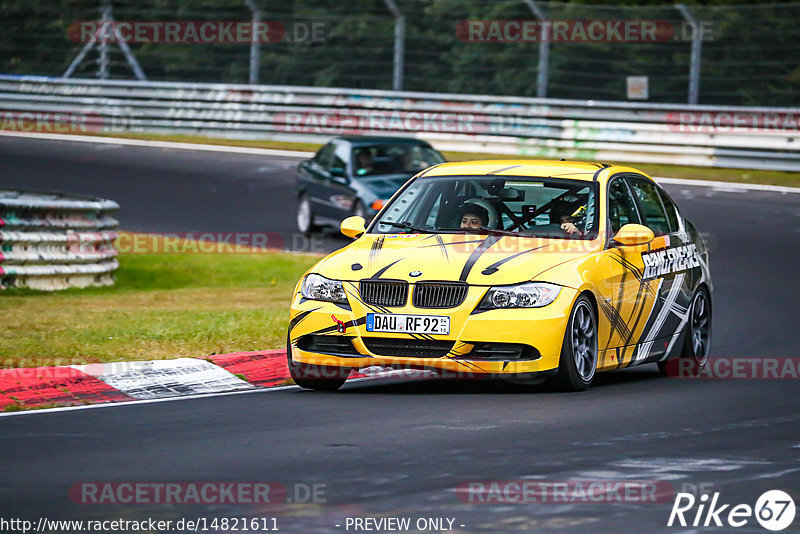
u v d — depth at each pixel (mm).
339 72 131375
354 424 26156
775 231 71188
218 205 84188
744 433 25141
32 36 137750
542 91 102562
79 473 21438
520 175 34250
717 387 32469
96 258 56750
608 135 98875
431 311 29625
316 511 18734
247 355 34969
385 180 70062
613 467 21766
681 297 35969
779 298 53312
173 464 22141
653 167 96562
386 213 34219
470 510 18781
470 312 29484
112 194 87875
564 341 29844
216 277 60469
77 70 137500
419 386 32250
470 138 103750
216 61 136125
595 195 33406
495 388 31719
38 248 54031
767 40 121188
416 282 29891
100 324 41844
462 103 104375
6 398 29766
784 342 42094
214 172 96938
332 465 21953
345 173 70625
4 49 139125
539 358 29578
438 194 34125
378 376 34531
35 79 123062
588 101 100438
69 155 104938
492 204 33344
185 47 136625
